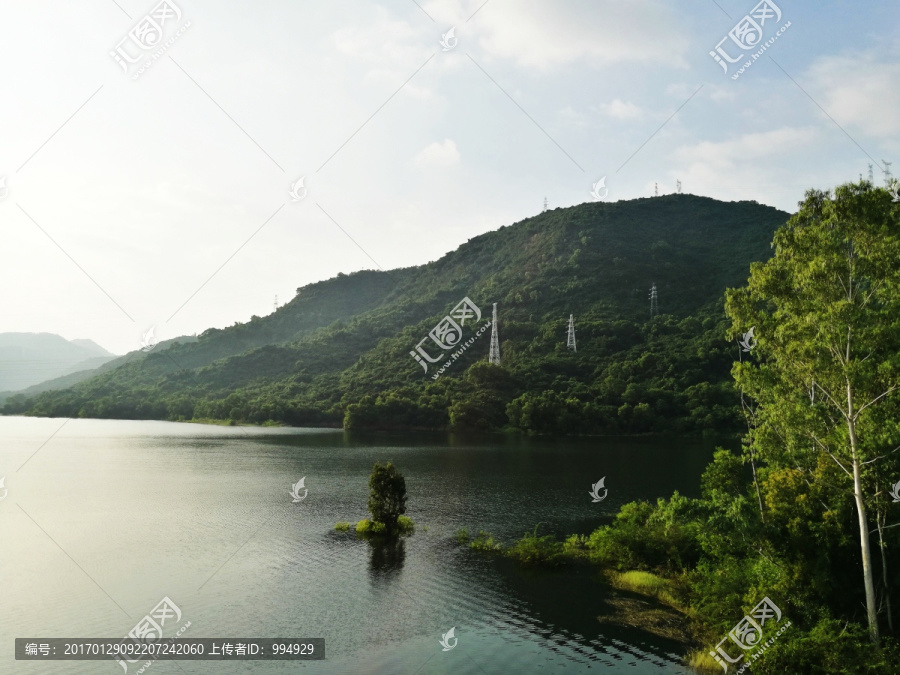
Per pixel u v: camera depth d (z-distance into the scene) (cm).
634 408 16075
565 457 11738
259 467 10500
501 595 4178
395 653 3303
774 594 3181
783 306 3312
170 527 6109
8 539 5622
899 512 3044
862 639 2819
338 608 3934
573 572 4691
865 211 2938
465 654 3284
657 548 4634
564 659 3234
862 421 3019
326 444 14375
